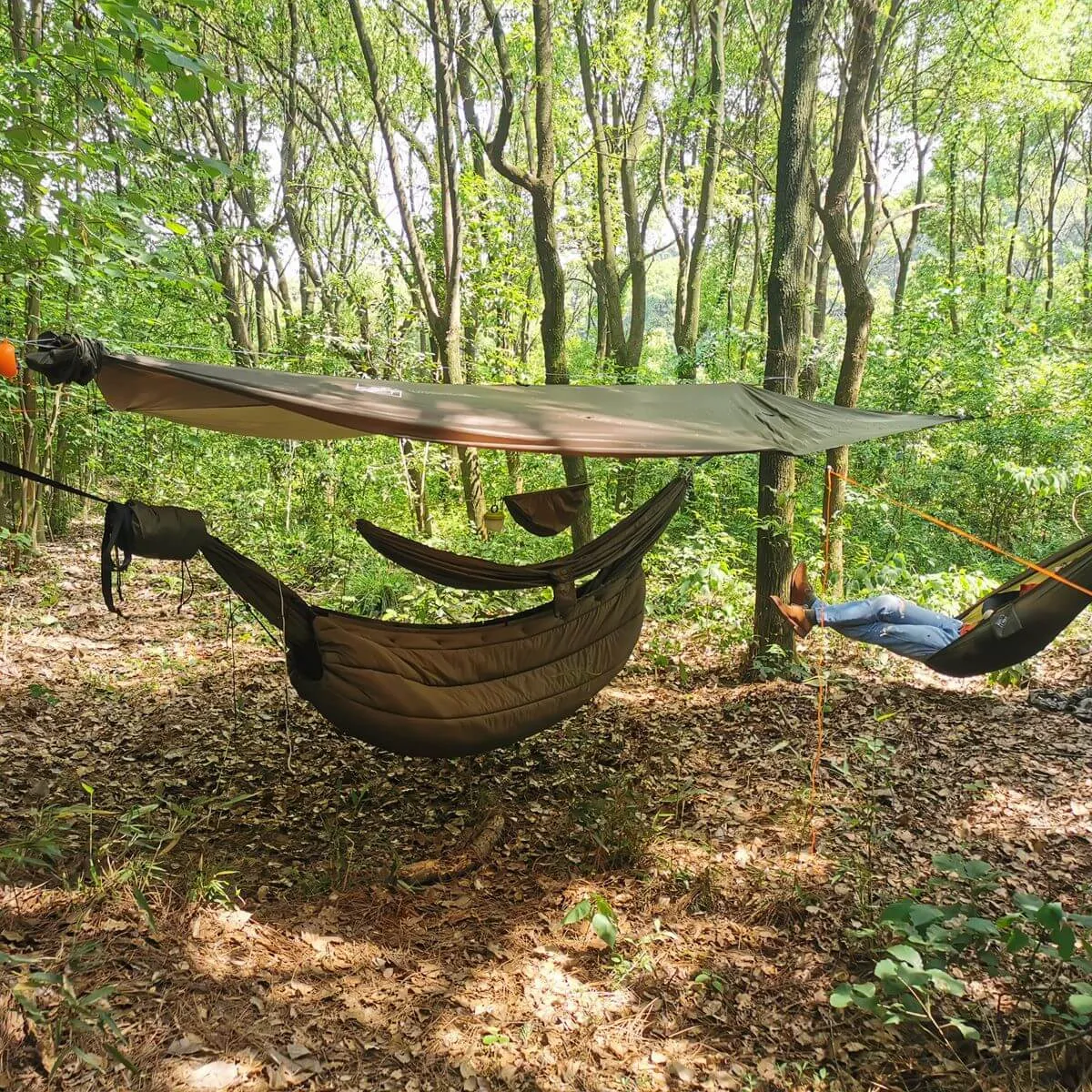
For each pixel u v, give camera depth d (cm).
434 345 1063
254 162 1377
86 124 561
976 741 509
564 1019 292
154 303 947
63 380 295
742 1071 267
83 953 271
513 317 1521
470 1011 294
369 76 966
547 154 764
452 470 1142
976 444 982
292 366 1080
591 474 1120
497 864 400
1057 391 949
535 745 532
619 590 470
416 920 353
